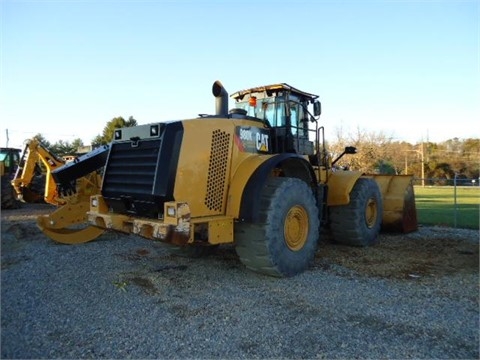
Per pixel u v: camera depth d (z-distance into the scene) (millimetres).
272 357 2684
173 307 3582
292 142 5703
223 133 4391
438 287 4215
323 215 6219
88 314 3395
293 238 4660
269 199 4320
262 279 4473
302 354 2730
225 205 4363
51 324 3174
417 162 43406
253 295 3924
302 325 3201
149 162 4066
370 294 3969
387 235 7578
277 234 4328
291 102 5891
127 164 4387
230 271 4801
